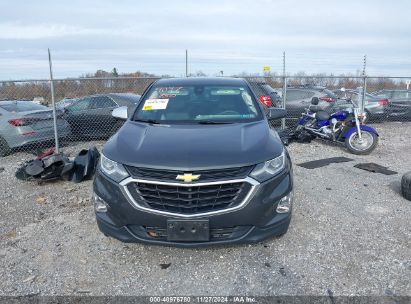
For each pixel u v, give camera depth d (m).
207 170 3.12
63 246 3.78
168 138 3.63
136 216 3.20
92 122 9.48
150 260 3.49
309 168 6.69
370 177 6.08
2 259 3.54
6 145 8.27
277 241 3.79
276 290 3.02
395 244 3.73
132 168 3.25
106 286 3.11
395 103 14.26
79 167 5.95
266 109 5.02
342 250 3.62
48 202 5.08
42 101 10.09
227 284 3.11
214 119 4.23
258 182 3.20
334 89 12.69
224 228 3.20
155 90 4.87
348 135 8.00
